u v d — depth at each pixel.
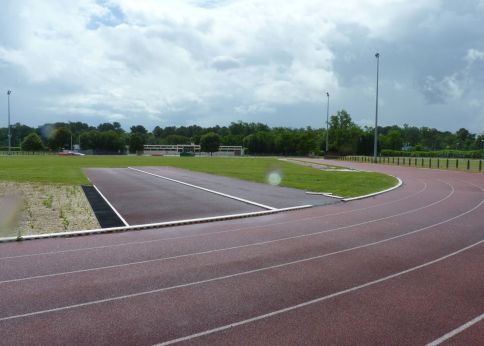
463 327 5.97
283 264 9.05
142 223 13.73
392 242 11.20
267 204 18.11
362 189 24.34
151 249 10.35
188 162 62.88
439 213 16.14
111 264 9.04
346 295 7.21
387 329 5.88
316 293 7.30
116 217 14.86
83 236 11.91
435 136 152.38
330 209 17.05
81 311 6.49
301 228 13.05
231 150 144.62
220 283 7.80
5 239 11.19
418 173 39.25
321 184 27.12
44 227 13.06
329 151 111.12
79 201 18.86
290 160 76.81
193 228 13.09
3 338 5.60
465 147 133.50
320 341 5.50
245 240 11.36
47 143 141.75
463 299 7.05
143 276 8.20
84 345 5.41
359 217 15.14
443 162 60.81
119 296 7.13
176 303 6.82
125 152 144.00
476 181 30.62
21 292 7.30
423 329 5.89
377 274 8.38
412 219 14.77
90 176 32.81
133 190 23.31
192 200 19.39
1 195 20.52
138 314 6.38
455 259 9.55
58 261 9.24
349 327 5.94
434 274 8.41
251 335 5.69
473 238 11.74
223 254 9.88
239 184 27.11
